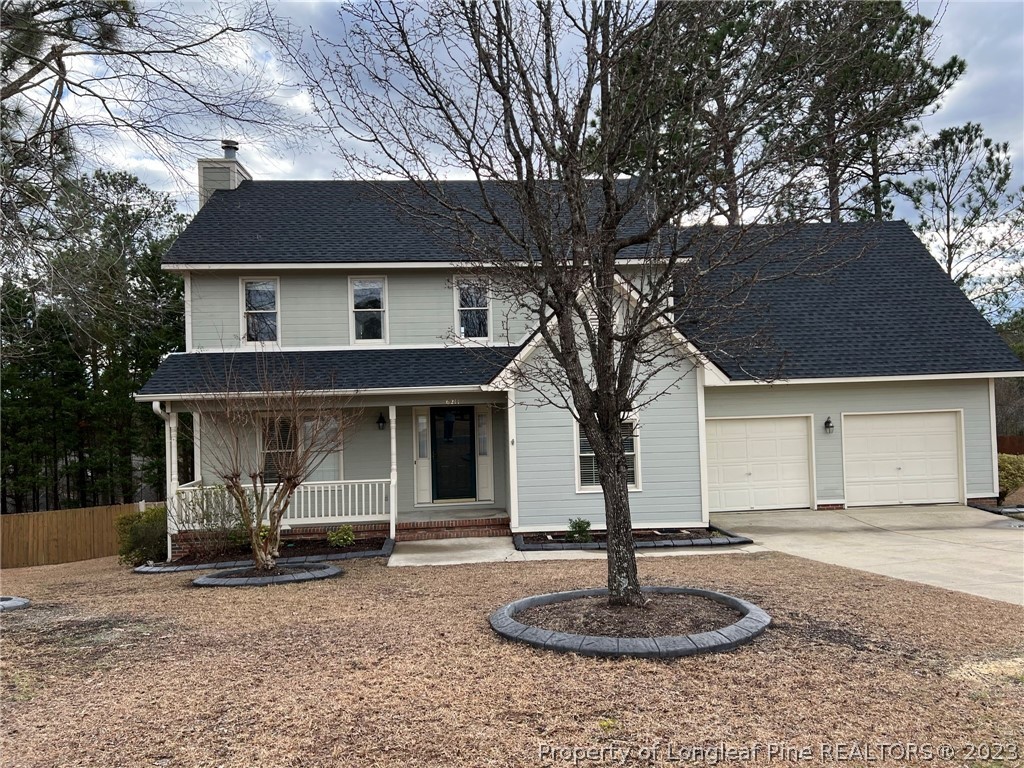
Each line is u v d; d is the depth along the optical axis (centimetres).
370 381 1366
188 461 2677
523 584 870
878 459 1611
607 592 723
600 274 654
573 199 619
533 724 434
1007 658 557
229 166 1738
